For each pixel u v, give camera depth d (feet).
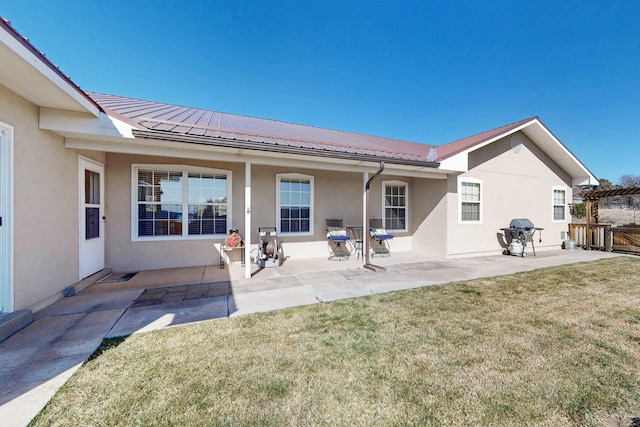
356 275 18.30
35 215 11.53
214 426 5.30
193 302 12.80
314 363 7.61
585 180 32.53
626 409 5.82
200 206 20.76
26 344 8.63
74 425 5.31
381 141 31.27
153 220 19.51
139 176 19.16
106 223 18.16
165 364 7.52
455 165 23.36
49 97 10.95
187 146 15.48
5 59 8.20
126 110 18.20
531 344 8.74
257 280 16.81
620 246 29.09
